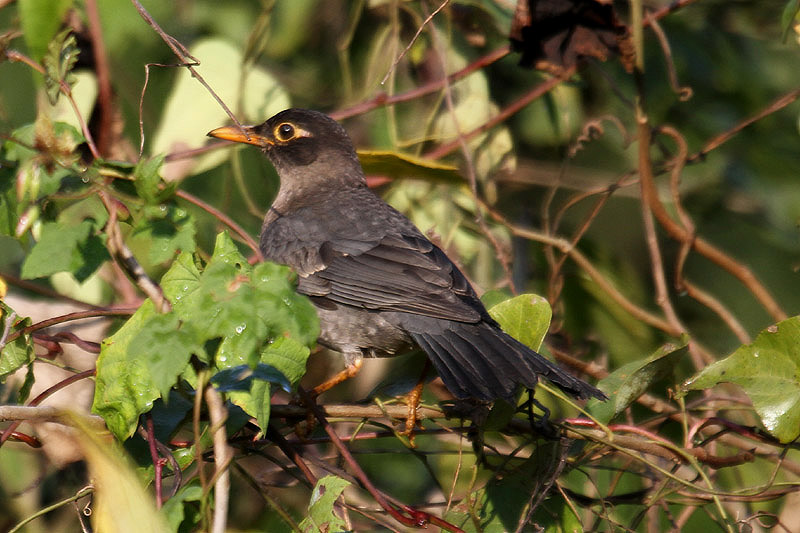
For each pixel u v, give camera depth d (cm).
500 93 1377
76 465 1008
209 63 1187
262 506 1055
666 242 1504
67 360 959
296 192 1238
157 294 705
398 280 1064
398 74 1278
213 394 678
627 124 1423
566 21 1125
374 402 968
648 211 1177
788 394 829
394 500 827
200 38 1252
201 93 1163
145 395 738
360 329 1084
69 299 991
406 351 1093
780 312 1191
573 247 1193
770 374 836
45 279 1098
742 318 1497
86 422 643
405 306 1038
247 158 1338
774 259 1518
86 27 1115
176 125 1149
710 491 840
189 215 731
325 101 1368
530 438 891
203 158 1158
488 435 1073
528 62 1152
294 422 962
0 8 1107
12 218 777
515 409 871
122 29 1156
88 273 729
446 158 1252
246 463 1095
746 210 1500
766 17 1484
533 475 877
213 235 1227
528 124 1393
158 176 721
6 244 1185
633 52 1128
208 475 895
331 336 1103
